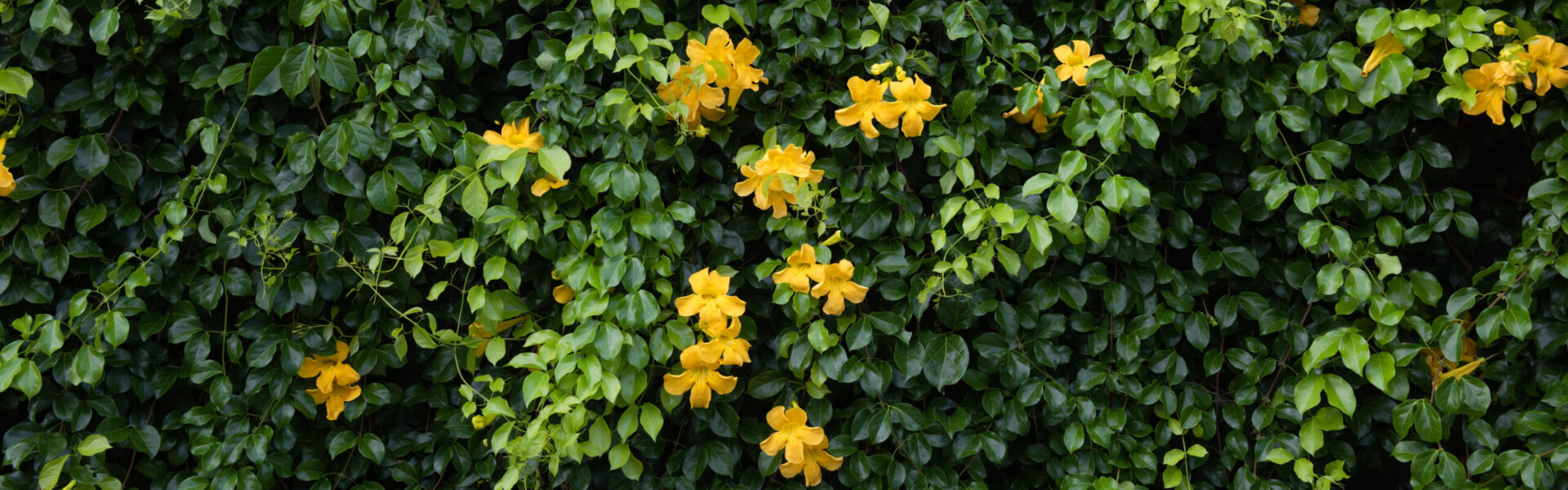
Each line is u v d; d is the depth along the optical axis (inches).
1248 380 72.3
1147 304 72.1
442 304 72.2
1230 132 70.8
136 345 70.6
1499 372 71.4
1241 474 72.4
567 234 70.6
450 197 70.4
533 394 67.3
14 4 68.2
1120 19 70.7
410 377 73.7
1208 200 72.6
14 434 69.5
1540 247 69.3
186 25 69.2
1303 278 71.5
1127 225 71.2
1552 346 69.9
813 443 70.4
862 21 71.1
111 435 69.8
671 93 69.3
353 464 72.9
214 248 69.9
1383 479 76.6
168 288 70.0
